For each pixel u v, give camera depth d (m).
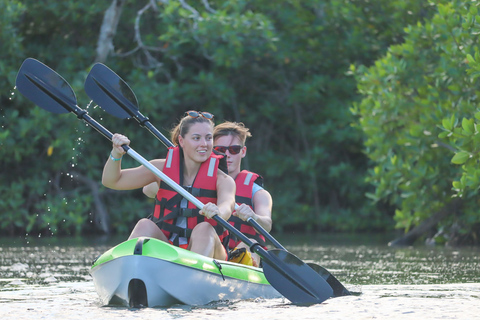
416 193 29.73
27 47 44.75
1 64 38.31
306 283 13.49
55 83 16.56
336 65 49.38
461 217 31.59
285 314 11.10
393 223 49.84
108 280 12.21
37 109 37.94
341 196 53.19
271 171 50.12
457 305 12.02
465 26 23.11
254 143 51.78
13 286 15.24
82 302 12.70
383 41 46.59
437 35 28.12
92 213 43.22
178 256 12.25
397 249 29.16
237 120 50.00
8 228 40.72
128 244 12.38
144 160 14.05
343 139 47.34
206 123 14.33
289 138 54.09
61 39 45.25
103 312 11.27
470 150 21.16
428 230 34.88
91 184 43.34
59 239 36.25
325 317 10.71
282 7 47.69
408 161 29.48
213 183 14.27
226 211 13.67
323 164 51.75
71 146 39.12
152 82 43.34
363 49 46.38
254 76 49.81
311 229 50.94
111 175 14.35
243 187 16.53
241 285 13.41
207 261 12.74
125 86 17.42
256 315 10.97
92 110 41.44
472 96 26.36
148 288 11.88
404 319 10.48
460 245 32.22
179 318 10.55
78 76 41.16
